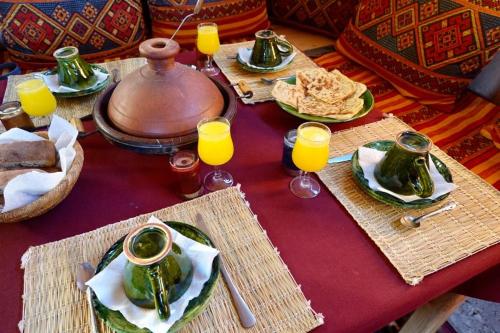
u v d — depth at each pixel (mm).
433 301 825
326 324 525
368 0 1533
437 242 635
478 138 1233
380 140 852
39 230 664
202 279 518
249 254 612
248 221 668
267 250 620
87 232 644
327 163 802
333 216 691
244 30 1810
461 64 1269
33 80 899
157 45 775
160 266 455
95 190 748
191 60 1236
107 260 560
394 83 1451
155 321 467
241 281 573
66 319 524
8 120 824
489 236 644
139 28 1736
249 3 1772
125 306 488
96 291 490
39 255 604
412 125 1291
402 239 640
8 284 576
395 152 680
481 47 1222
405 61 1396
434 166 750
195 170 701
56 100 995
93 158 827
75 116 934
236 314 529
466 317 1315
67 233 660
